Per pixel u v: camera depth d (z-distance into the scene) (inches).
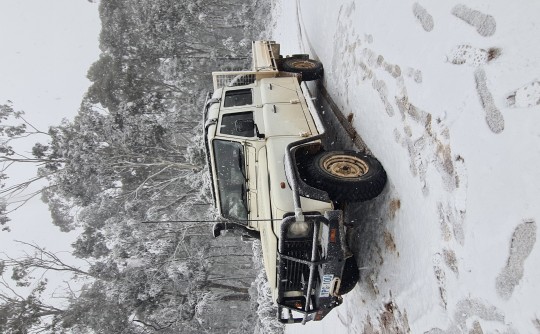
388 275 170.6
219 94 255.8
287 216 164.7
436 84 133.0
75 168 711.7
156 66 975.6
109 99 937.5
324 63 292.2
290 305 185.9
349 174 176.7
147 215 694.5
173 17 943.0
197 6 938.7
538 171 89.3
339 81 250.5
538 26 93.7
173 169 810.2
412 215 150.0
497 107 103.2
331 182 171.5
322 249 173.6
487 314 105.2
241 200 207.8
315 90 313.9
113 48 979.3
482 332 108.0
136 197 705.0
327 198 167.9
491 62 106.6
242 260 822.5
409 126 152.5
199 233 723.4
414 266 147.7
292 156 183.0
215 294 678.5
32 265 689.0
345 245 169.0
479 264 108.0
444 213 126.6
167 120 802.2
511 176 97.0
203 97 858.1
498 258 100.4
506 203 98.3
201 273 654.5
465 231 114.7
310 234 171.6
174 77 934.4
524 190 92.9
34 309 655.1
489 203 104.3
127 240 676.1
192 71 964.0
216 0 989.2
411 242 150.7
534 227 89.5
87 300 683.4
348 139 227.9
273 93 239.0
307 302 177.3
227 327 684.1
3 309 643.5
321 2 301.0
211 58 912.9
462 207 116.3
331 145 259.9
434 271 133.0
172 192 808.9
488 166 105.2
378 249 181.8
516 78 97.5
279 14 624.7
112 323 631.8
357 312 210.8
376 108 187.0
